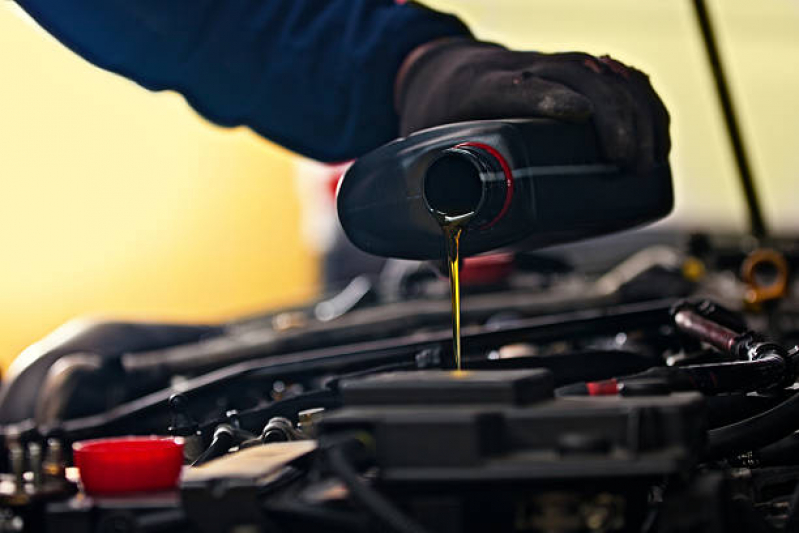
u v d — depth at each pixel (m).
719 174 6.37
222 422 1.20
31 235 7.93
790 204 6.48
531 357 1.23
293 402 1.21
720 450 1.05
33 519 0.90
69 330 2.02
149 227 8.12
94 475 0.91
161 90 1.45
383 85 1.44
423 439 0.80
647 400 0.85
